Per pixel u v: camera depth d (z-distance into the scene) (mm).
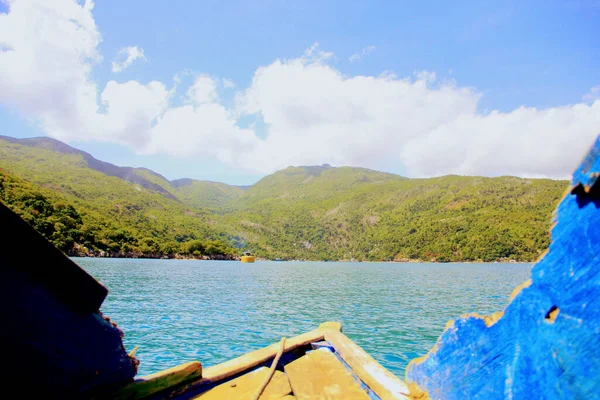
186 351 11492
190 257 132000
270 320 17500
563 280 1585
